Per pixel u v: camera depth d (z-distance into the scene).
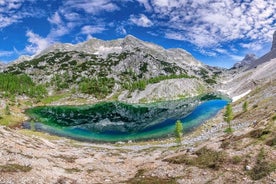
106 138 119.12
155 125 139.25
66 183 42.53
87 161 62.34
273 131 49.75
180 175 47.03
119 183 46.16
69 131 134.25
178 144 92.62
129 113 185.62
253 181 39.28
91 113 192.00
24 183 38.62
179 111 176.00
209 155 51.31
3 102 196.75
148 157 67.94
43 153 59.41
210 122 127.75
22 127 142.75
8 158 48.25
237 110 132.88
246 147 48.53
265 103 109.38
